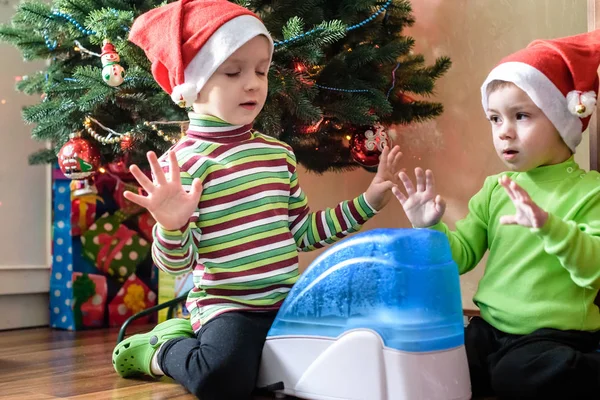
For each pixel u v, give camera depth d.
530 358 1.10
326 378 1.10
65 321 2.12
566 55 1.21
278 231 1.28
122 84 1.65
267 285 1.25
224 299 1.24
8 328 2.16
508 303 1.21
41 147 2.26
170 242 1.14
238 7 1.29
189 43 1.26
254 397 1.19
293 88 1.52
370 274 1.08
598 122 1.40
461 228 1.34
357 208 1.38
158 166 1.12
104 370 1.46
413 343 1.04
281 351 1.16
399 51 1.69
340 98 1.71
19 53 2.21
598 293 1.24
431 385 1.05
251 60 1.27
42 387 1.30
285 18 1.62
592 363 1.07
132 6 1.67
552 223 1.07
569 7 1.75
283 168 1.33
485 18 1.92
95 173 1.92
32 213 2.24
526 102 1.20
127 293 2.16
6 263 2.17
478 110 1.93
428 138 2.05
